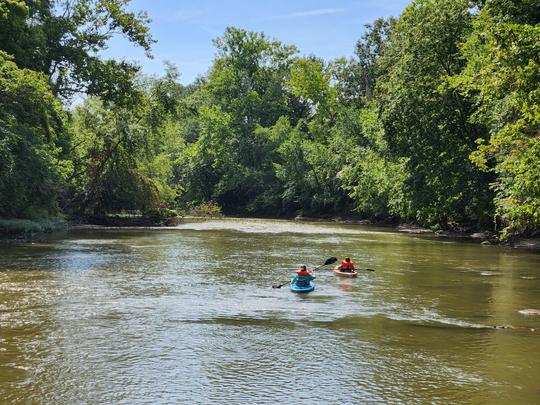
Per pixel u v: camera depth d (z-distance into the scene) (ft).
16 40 122.42
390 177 165.78
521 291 57.82
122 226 155.02
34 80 101.24
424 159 132.77
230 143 270.87
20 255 81.00
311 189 242.78
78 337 37.76
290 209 255.91
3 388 28.40
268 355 34.55
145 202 154.30
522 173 60.39
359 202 206.28
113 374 30.71
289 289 57.67
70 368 31.53
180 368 31.86
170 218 173.99
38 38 126.52
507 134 67.51
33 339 37.06
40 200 119.85
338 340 38.09
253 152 271.08
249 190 266.36
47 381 29.48
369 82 286.05
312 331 40.47
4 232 108.58
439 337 39.22
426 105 127.54
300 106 296.92
